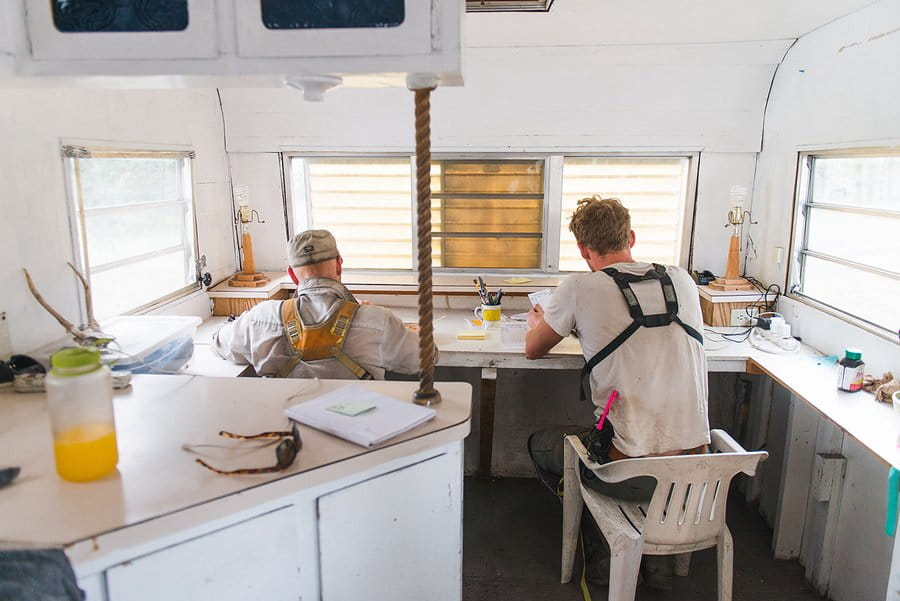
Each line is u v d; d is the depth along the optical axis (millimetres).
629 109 2900
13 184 1731
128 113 2242
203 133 2824
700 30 2508
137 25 1201
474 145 2988
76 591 946
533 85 2875
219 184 2998
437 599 1443
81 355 1093
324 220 3213
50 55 1208
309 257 2080
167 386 1566
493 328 2719
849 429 1772
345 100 2941
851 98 2252
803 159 2592
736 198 2869
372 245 3225
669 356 1883
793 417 2307
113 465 1141
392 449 1248
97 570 978
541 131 2955
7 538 946
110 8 1197
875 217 2193
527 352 2256
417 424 1323
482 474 3086
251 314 2131
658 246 3158
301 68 1192
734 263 2900
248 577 1148
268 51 1187
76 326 1986
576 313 1979
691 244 3094
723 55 2705
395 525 1325
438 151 3012
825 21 2359
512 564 2441
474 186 3088
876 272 2178
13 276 1731
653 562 2260
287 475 1126
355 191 3156
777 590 2275
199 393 1522
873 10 2131
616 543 1831
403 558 1361
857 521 2072
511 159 3043
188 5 1175
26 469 1148
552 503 2881
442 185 3092
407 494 1322
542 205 3096
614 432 1900
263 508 1134
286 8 1177
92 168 2100
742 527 2674
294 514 1176
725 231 3064
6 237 1708
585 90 2869
